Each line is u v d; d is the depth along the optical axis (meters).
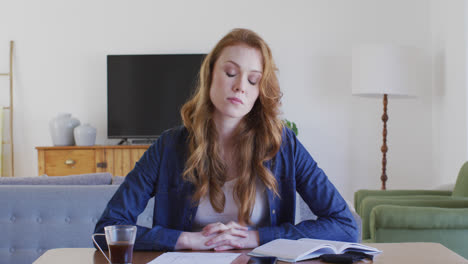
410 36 5.31
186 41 5.48
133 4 5.51
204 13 5.46
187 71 5.40
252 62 1.25
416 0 5.30
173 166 1.38
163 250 1.25
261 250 1.15
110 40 5.53
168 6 5.48
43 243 2.30
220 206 1.32
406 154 5.33
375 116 5.37
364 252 1.17
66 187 2.33
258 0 5.43
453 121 4.66
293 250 1.13
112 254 1.05
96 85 5.55
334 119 5.39
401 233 2.50
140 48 5.51
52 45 5.55
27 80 5.57
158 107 5.43
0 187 2.32
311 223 1.34
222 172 1.33
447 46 4.79
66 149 5.08
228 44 1.26
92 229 2.30
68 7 5.54
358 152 5.38
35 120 5.57
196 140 1.33
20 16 5.57
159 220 1.38
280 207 1.39
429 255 1.17
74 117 5.52
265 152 1.35
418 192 3.38
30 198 2.30
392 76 4.38
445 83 4.86
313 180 1.40
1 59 5.57
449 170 4.78
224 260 1.10
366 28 5.36
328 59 5.39
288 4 5.42
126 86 5.43
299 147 1.42
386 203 2.87
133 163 5.05
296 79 5.41
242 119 1.34
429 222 2.46
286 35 5.41
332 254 1.12
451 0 4.65
